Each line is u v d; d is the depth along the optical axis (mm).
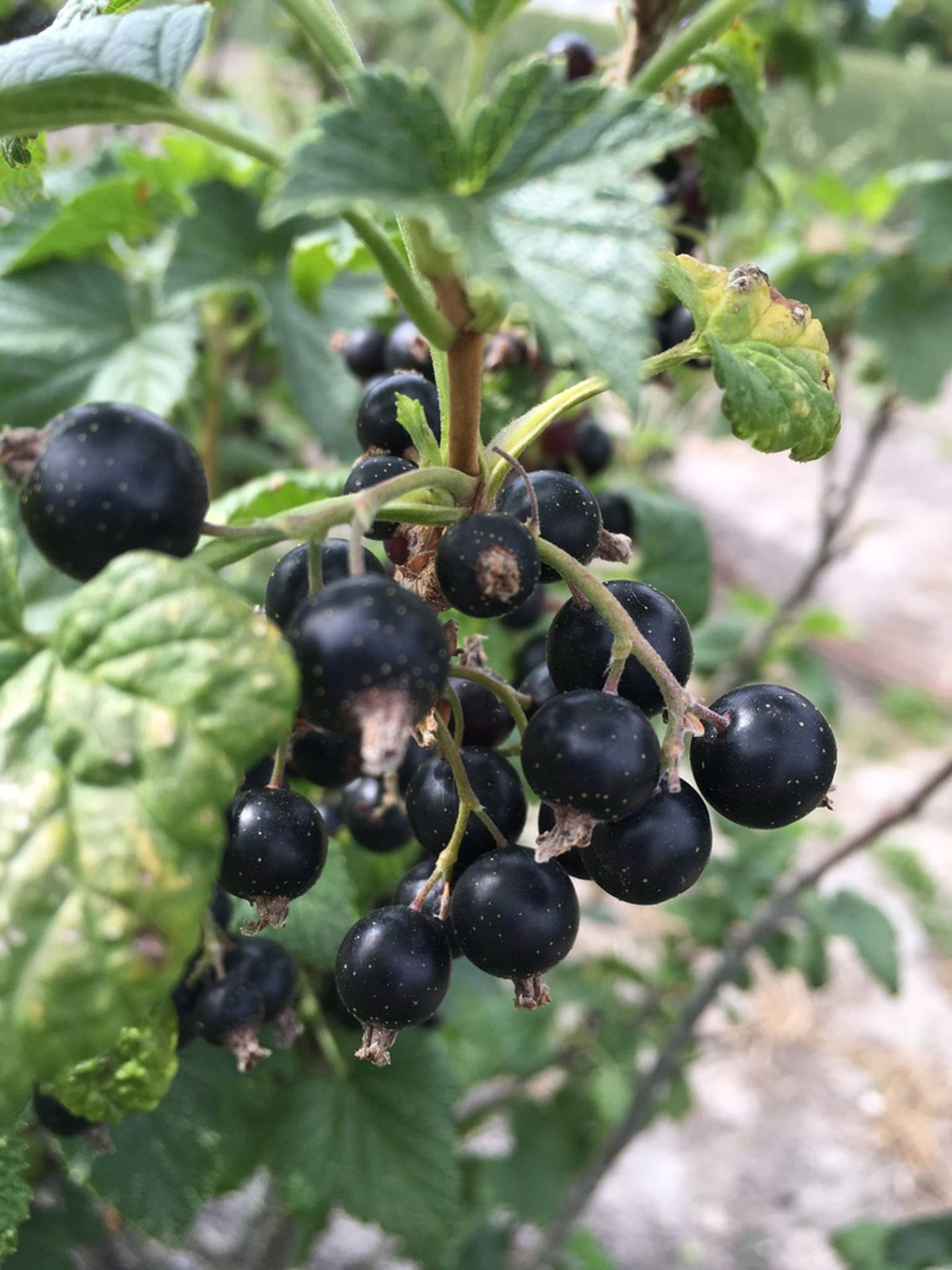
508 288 60
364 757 62
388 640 63
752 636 319
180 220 182
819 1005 466
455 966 195
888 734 611
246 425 304
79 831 59
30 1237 179
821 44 242
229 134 75
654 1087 255
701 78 149
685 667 88
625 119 66
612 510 182
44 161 114
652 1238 367
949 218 252
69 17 98
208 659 60
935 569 773
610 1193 381
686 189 164
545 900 83
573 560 80
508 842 92
